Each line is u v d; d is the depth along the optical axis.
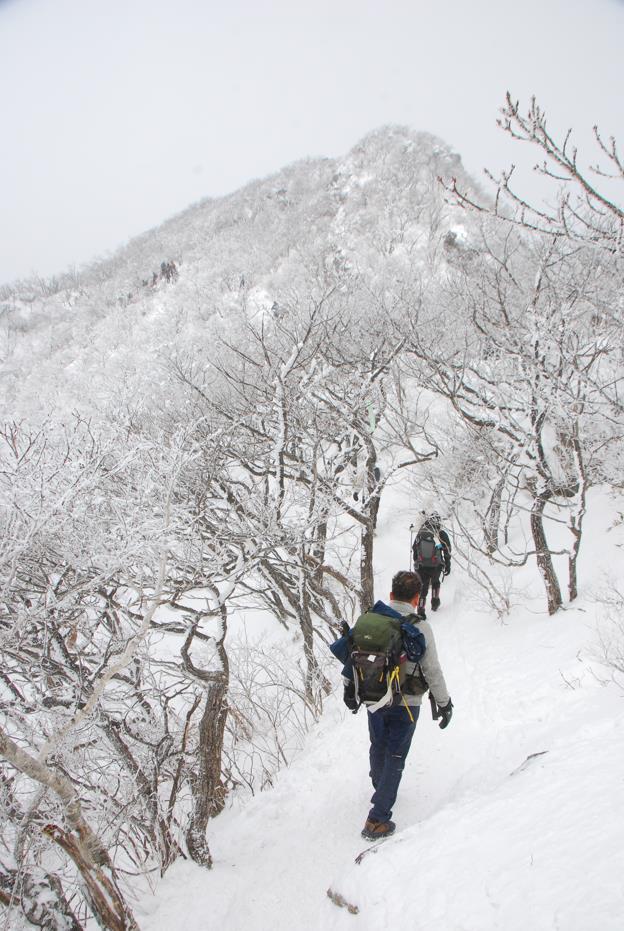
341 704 5.98
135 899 3.61
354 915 2.75
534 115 2.36
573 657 4.84
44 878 3.18
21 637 3.87
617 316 5.05
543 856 2.43
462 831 2.84
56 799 3.55
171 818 4.33
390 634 3.59
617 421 5.20
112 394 9.27
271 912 3.17
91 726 4.09
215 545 5.86
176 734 5.04
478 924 2.25
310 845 3.69
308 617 6.88
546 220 2.68
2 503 3.66
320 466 9.59
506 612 6.63
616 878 2.12
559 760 3.22
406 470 11.30
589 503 8.22
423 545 7.68
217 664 6.84
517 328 6.54
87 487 4.09
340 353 8.66
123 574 4.56
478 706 4.76
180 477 5.93
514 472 9.50
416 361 8.32
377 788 3.63
